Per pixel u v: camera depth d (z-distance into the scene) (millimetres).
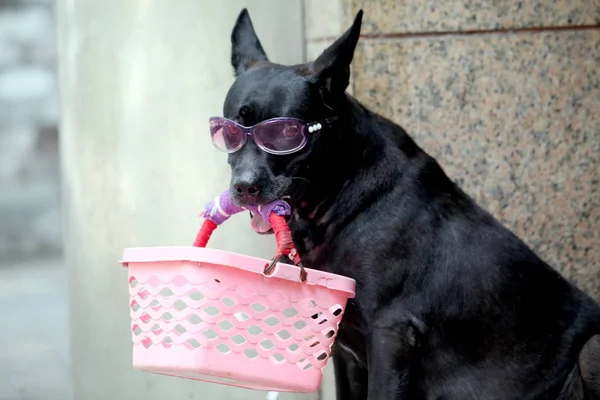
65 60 6535
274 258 3537
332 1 4754
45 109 17766
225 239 5199
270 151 3729
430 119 4961
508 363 4172
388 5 4840
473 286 4074
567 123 5141
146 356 3613
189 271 3488
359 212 4020
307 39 4926
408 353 3977
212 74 5234
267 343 4609
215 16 5219
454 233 4105
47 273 14406
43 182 17203
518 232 5137
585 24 5117
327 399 5012
